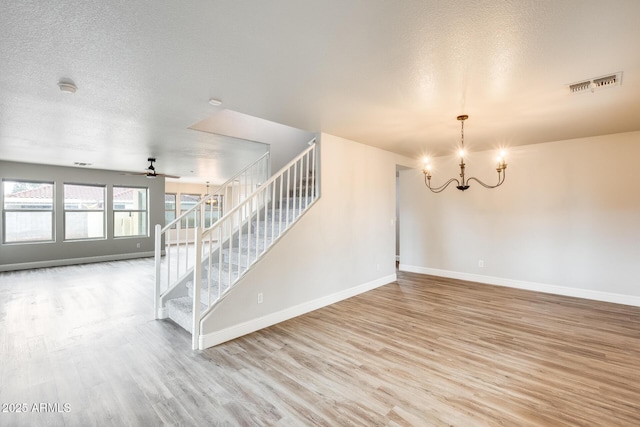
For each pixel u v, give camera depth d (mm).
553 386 2283
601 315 3795
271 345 2990
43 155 5809
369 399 2133
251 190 5301
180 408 2037
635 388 2254
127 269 6793
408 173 6469
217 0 1542
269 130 4980
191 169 7785
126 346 2965
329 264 4312
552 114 3330
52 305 4238
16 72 2348
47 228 7102
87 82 2535
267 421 1913
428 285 5336
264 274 3475
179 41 1937
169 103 3014
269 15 1673
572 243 4617
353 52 2074
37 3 1539
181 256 8367
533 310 4000
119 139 4523
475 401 2107
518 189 5094
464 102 2965
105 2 1548
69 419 1926
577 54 2084
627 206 4199
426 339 3121
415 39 1915
